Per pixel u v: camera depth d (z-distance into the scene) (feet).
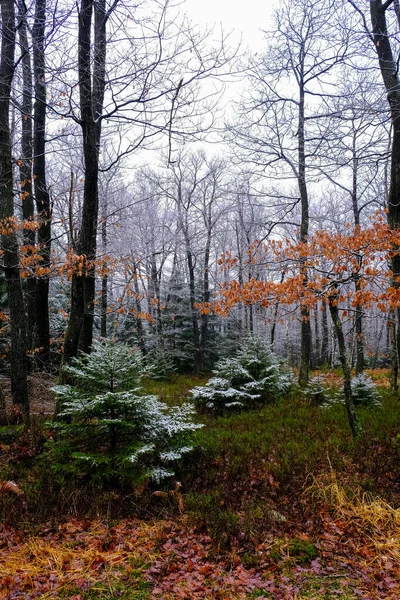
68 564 12.78
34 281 41.19
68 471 17.79
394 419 27.22
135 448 17.33
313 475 19.16
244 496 18.06
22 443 21.29
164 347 72.54
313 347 90.12
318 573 12.60
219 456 21.75
